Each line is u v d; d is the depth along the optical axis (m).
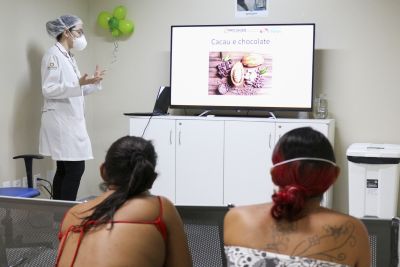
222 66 4.52
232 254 1.31
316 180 1.28
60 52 4.00
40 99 4.40
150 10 4.96
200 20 4.81
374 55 4.37
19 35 4.13
